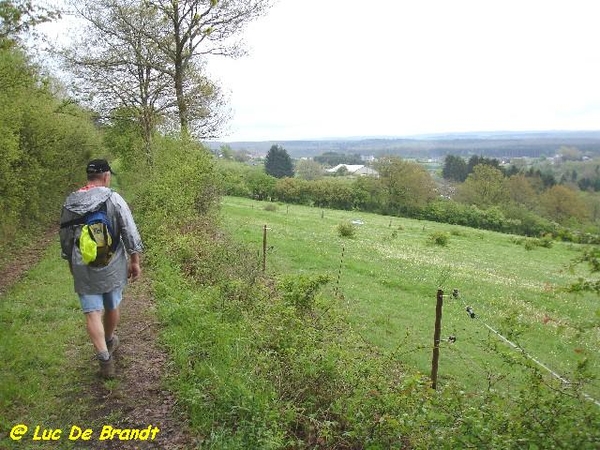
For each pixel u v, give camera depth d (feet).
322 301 27.68
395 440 16.03
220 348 21.84
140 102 88.69
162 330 24.93
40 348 21.75
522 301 66.18
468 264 102.53
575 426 13.88
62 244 19.15
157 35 82.48
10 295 30.40
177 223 49.83
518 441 13.94
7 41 41.78
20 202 50.72
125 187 91.04
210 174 62.59
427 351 40.09
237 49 84.38
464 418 15.20
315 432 16.93
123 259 19.77
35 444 15.37
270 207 198.49
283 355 20.72
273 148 385.50
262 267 44.16
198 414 17.15
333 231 137.90
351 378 19.08
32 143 57.16
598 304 68.69
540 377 15.94
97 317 19.07
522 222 247.09
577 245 15.31
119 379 19.56
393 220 232.94
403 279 68.95
